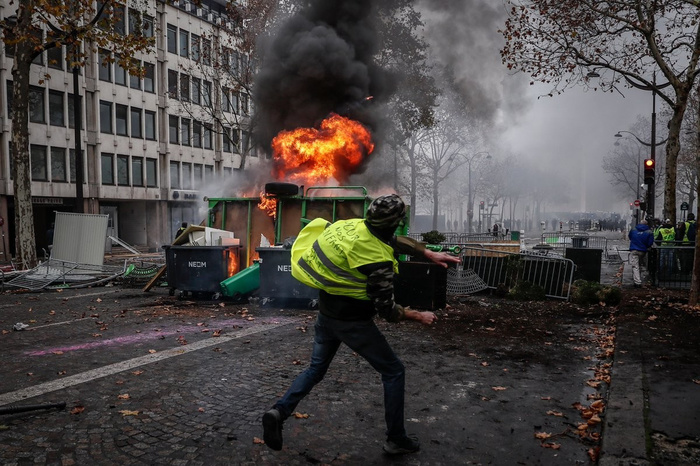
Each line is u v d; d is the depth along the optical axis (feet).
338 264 10.00
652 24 52.90
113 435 12.09
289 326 25.16
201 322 26.17
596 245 87.35
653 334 22.09
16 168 53.72
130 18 106.52
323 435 12.23
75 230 45.09
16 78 53.62
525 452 11.46
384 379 10.95
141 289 40.81
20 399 14.49
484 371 17.51
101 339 22.24
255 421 12.99
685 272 41.55
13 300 34.88
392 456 11.18
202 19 127.65
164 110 120.37
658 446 11.26
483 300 33.60
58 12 53.26
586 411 13.67
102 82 105.60
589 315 27.96
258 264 32.96
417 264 29.19
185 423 12.84
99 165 105.60
